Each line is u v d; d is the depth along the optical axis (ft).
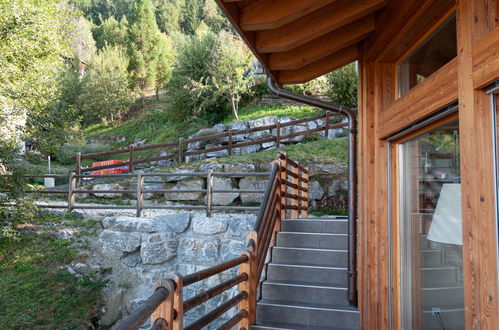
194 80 64.28
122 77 85.20
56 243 24.58
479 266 5.76
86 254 23.72
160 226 23.86
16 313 18.93
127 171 44.04
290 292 14.58
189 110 66.23
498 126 5.88
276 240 17.02
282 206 18.04
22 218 26.00
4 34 31.53
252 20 9.16
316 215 29.35
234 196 31.65
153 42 101.65
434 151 8.57
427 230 9.00
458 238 7.52
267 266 15.79
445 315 8.17
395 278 10.76
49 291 20.84
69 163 62.75
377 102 11.39
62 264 23.03
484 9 5.95
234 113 61.67
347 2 9.87
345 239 16.47
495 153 5.86
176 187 33.19
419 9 8.19
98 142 73.05
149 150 60.08
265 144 45.24
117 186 34.63
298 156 34.94
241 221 23.21
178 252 23.44
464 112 6.27
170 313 5.96
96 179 39.86
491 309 5.55
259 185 31.94
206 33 69.87
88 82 83.71
